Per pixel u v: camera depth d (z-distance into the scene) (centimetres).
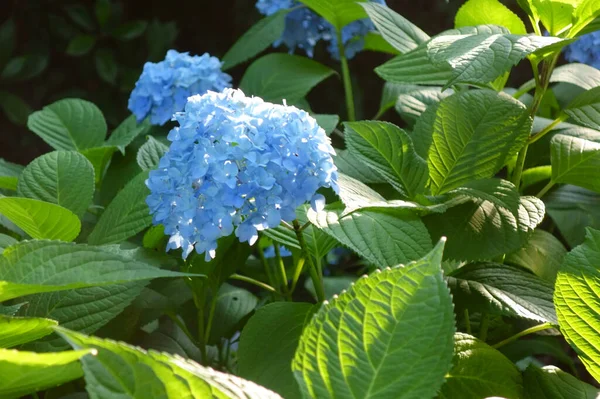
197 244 152
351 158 180
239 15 505
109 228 167
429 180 170
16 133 509
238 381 132
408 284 134
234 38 510
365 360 134
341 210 160
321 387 134
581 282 151
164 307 170
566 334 153
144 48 492
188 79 195
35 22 511
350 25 211
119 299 157
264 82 211
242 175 150
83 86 517
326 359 134
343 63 212
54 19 497
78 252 142
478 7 180
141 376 129
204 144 152
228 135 151
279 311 163
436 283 134
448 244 164
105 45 492
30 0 508
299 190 151
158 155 179
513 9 324
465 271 169
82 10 480
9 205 159
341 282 202
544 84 171
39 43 509
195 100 157
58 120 200
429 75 172
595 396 160
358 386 134
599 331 151
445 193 166
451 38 161
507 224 164
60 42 509
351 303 135
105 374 129
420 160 169
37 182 171
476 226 164
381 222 159
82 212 171
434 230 165
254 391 131
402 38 183
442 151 169
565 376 162
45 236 163
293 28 223
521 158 174
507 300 164
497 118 168
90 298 157
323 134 154
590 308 151
